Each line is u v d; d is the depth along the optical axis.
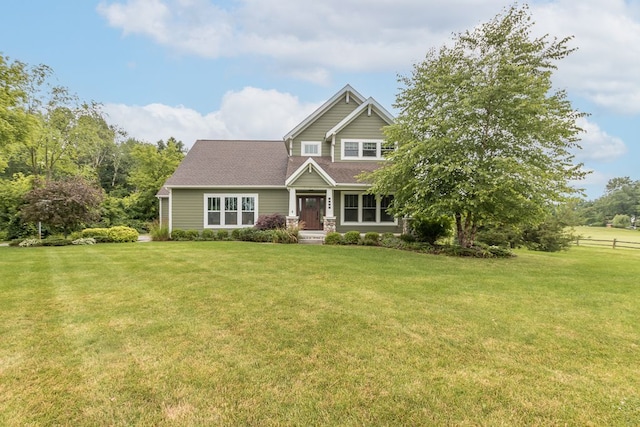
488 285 6.82
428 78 11.80
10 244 13.70
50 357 3.42
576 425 2.50
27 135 15.92
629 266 10.21
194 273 7.52
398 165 11.82
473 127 11.12
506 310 5.16
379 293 5.99
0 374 3.07
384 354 3.58
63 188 14.56
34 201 14.09
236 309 4.98
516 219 11.93
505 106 10.54
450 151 11.16
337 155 17.45
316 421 2.49
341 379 3.06
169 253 10.64
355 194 17.00
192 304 5.21
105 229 15.34
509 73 10.65
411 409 2.64
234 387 2.91
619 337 4.17
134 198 28.09
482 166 10.82
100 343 3.76
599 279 7.69
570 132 10.80
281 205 17.03
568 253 18.28
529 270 8.77
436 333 4.18
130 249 11.76
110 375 3.08
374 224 16.91
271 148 20.62
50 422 2.45
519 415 2.60
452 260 10.22
